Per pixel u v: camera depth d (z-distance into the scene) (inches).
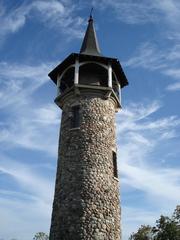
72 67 719.1
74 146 640.4
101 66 714.2
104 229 565.6
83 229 553.6
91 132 649.6
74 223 561.9
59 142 684.1
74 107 687.7
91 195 586.6
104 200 593.0
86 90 688.4
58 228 574.2
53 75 764.0
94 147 635.5
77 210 572.1
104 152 639.8
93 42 802.2
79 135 647.1
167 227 1043.3
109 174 625.6
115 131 702.5
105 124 671.1
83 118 664.4
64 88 761.0
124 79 777.6
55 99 724.7
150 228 1163.3
